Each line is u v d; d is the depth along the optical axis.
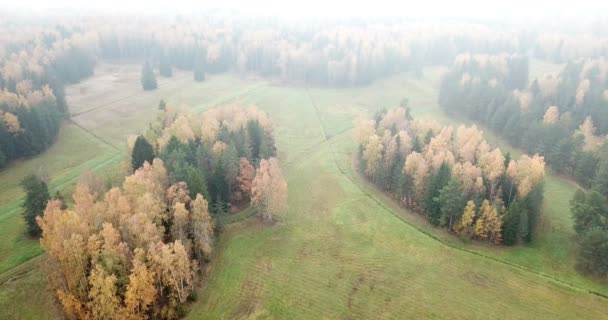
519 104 148.50
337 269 83.00
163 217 78.69
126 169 107.44
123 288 65.88
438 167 100.25
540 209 95.94
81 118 161.00
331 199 108.81
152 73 197.50
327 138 149.75
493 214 86.56
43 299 72.75
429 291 77.50
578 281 79.00
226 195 99.88
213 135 113.75
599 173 101.88
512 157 133.62
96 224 71.88
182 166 94.69
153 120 161.88
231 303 73.69
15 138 125.44
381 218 100.44
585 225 84.31
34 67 166.62
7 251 85.94
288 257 85.94
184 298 71.38
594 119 141.38
